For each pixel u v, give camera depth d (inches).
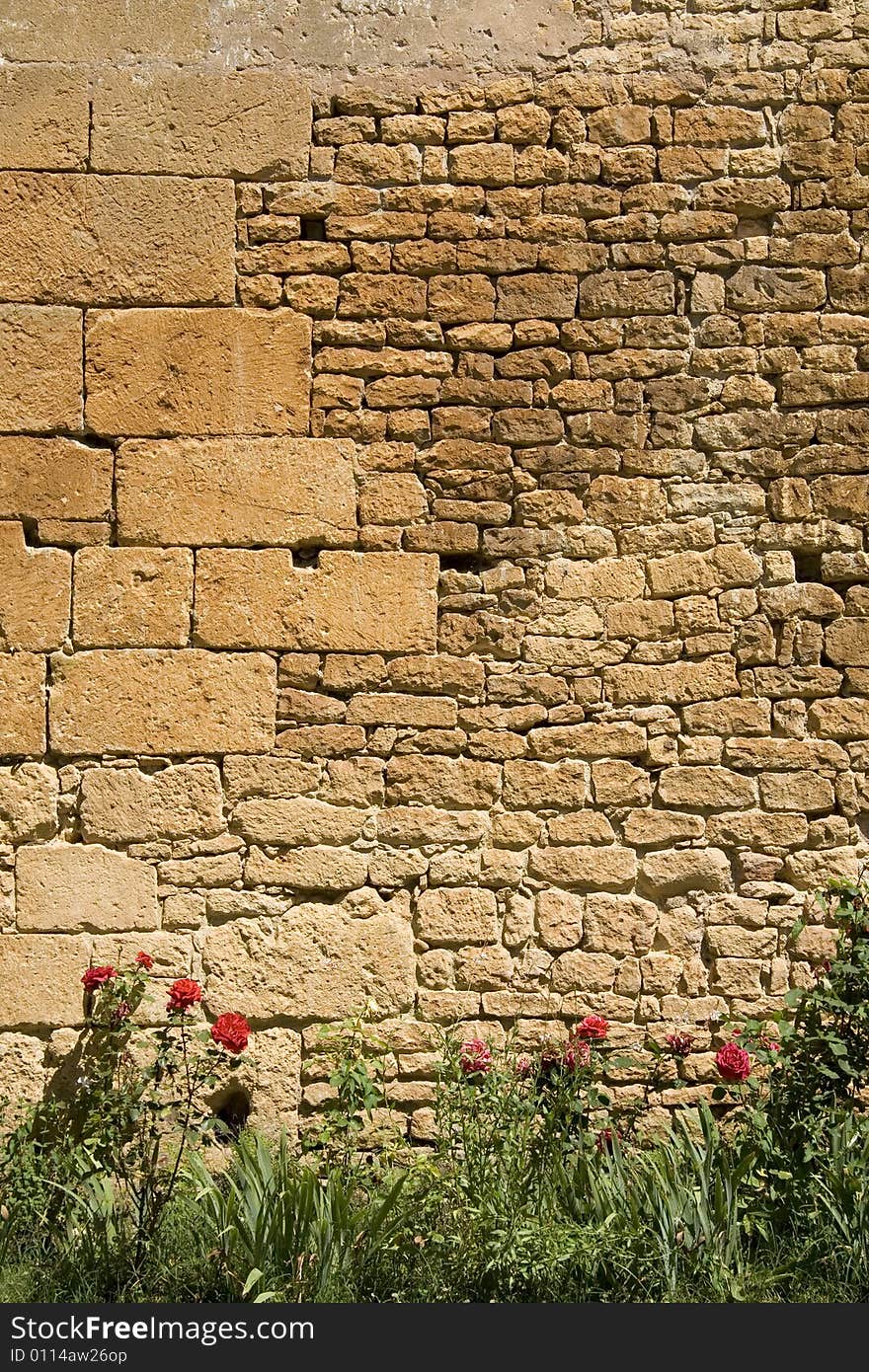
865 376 193.8
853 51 195.5
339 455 189.0
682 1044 179.2
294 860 185.2
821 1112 169.2
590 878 187.5
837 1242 157.3
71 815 184.4
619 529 191.3
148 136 189.2
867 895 184.4
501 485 190.2
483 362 191.0
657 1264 153.8
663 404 192.1
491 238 191.6
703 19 195.3
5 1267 157.4
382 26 192.9
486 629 189.2
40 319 186.5
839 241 194.4
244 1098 183.2
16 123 187.6
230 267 188.9
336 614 187.6
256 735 186.1
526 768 188.2
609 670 189.9
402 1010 184.5
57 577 185.3
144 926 183.5
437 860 186.7
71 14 189.6
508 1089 168.9
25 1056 180.5
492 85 192.9
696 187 194.1
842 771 190.5
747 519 192.1
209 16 191.2
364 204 190.9
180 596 186.1
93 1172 168.7
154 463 186.7
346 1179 167.9
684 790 189.2
